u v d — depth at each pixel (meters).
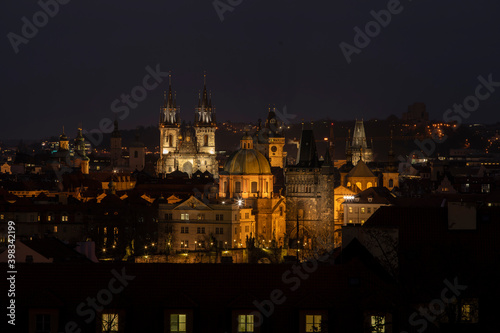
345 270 120.31
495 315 119.69
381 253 130.00
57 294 119.88
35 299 119.25
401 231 132.12
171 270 121.12
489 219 132.50
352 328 117.56
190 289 119.38
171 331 117.94
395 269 123.69
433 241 129.50
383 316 118.06
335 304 118.25
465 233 130.50
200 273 120.75
